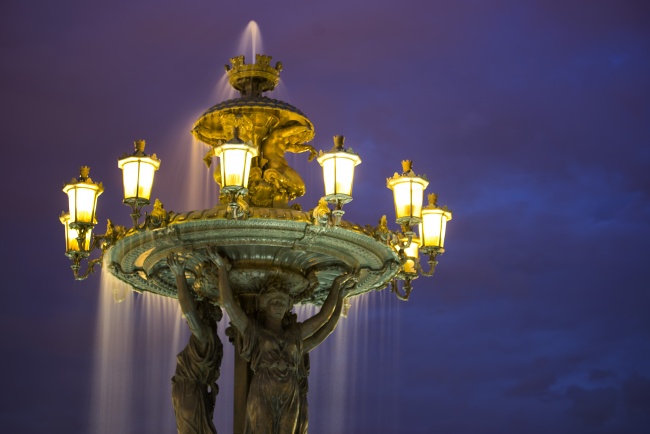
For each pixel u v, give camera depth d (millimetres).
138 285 13016
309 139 12727
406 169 11836
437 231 12703
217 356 12227
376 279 12805
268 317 11914
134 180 11070
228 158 10609
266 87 12898
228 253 11773
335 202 10891
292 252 11781
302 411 12109
